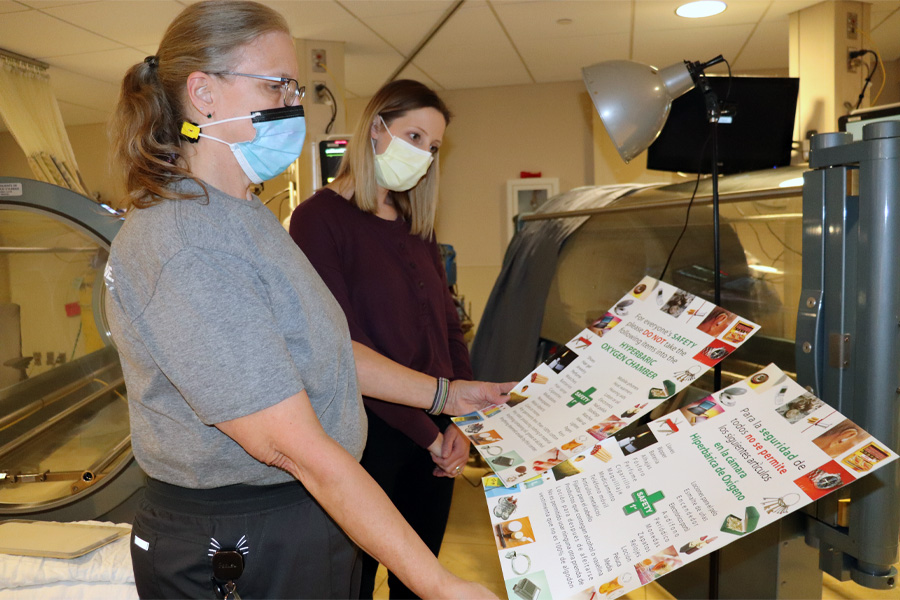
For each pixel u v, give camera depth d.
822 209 1.00
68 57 4.02
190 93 0.70
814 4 3.49
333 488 0.63
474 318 5.47
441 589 0.62
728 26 3.84
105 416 1.65
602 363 0.95
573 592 0.63
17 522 1.22
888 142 0.90
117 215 1.38
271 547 0.76
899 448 0.96
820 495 0.63
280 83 0.73
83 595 1.08
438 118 1.25
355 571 0.96
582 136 5.23
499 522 0.72
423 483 1.35
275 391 0.63
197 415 0.70
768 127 2.09
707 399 0.80
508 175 5.37
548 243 2.56
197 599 0.75
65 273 1.60
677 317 0.94
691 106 2.06
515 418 0.91
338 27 3.72
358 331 1.18
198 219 0.67
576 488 0.74
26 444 1.59
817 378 1.03
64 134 4.27
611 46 4.21
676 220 1.88
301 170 3.98
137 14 3.31
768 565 1.33
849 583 1.80
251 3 0.73
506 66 4.68
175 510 0.76
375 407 1.20
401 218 1.34
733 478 0.69
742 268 1.61
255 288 0.68
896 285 0.92
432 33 3.84
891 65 4.70
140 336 0.67
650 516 0.68
